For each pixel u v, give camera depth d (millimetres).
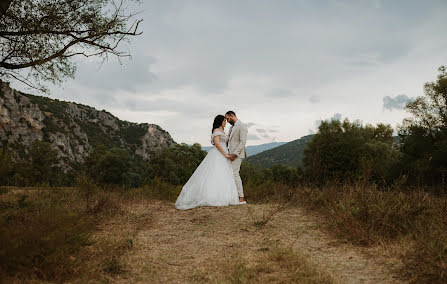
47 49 5000
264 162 151750
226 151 6859
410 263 2482
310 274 2398
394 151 37250
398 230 3479
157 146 194375
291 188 7168
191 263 2930
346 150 32562
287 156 154250
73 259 2752
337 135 42031
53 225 2525
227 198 6293
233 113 7125
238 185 6781
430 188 5039
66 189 6957
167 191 8766
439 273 2182
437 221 3578
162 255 3215
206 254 3219
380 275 2385
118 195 7461
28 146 108875
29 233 2395
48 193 6395
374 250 3047
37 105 131125
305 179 7352
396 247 2984
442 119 31109
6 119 106875
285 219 4832
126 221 4895
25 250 2262
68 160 124562
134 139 190500
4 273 2193
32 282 2197
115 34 5609
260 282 2295
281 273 2484
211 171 6520
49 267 2395
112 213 5348
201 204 6172
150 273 2631
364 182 5145
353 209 4105
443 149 25969
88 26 5387
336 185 6109
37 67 4984
